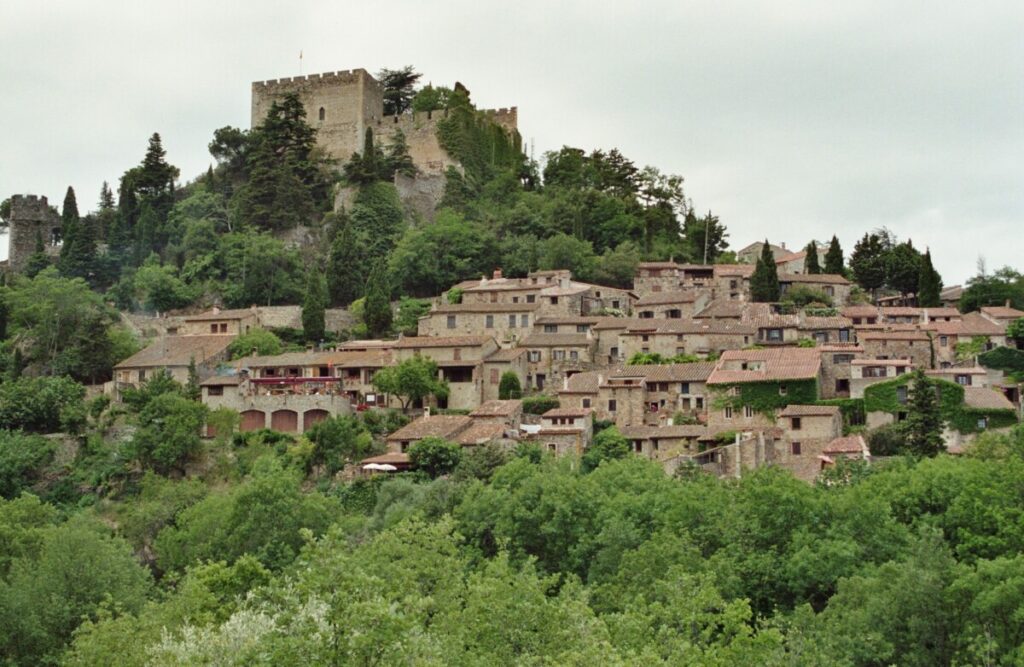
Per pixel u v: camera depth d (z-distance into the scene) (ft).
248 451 468.75
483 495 362.53
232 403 500.33
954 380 466.29
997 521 313.53
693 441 446.60
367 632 176.96
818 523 313.94
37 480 470.39
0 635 290.15
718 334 529.04
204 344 578.25
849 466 382.83
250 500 370.32
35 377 555.28
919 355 498.69
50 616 297.94
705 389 476.54
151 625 257.96
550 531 342.44
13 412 497.87
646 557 295.48
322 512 377.91
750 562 301.22
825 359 481.05
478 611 239.71
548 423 465.88
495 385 523.70
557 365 538.88
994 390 456.86
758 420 461.37
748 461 425.69
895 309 581.12
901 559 299.17
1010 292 598.34
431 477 430.61
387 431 485.56
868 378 465.47
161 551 380.37
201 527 374.43
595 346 547.90
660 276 638.53
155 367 549.95
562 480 357.00
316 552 202.08
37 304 593.83
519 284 613.52
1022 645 236.63
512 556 346.74
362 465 446.19
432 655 190.60
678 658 218.38
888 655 244.83
